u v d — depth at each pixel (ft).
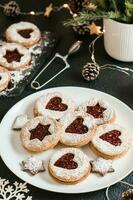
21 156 2.34
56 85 2.72
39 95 2.61
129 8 2.53
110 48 2.78
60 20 3.12
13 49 2.87
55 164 2.26
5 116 2.51
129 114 2.49
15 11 3.12
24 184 2.23
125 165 2.27
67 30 3.03
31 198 2.19
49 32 3.02
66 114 2.47
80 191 2.15
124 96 2.64
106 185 2.18
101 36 2.98
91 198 2.20
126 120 2.48
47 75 2.77
